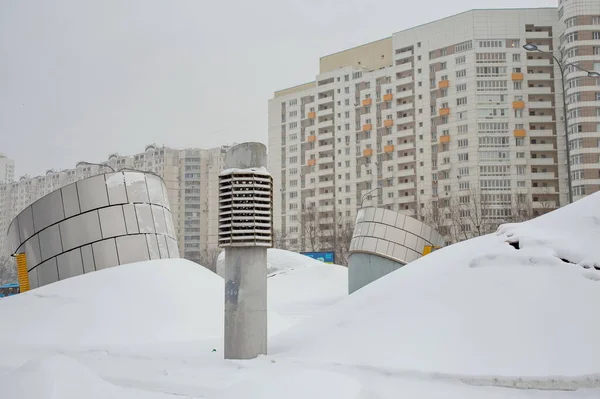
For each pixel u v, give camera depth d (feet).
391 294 37.60
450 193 268.21
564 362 25.79
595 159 240.32
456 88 271.49
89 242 57.41
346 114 311.27
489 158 262.06
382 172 295.07
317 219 298.56
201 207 397.60
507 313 30.45
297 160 333.01
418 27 285.84
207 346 42.01
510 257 35.17
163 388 27.48
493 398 23.52
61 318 49.24
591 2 245.45
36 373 22.84
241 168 37.86
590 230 35.78
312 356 32.58
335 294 127.65
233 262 36.42
